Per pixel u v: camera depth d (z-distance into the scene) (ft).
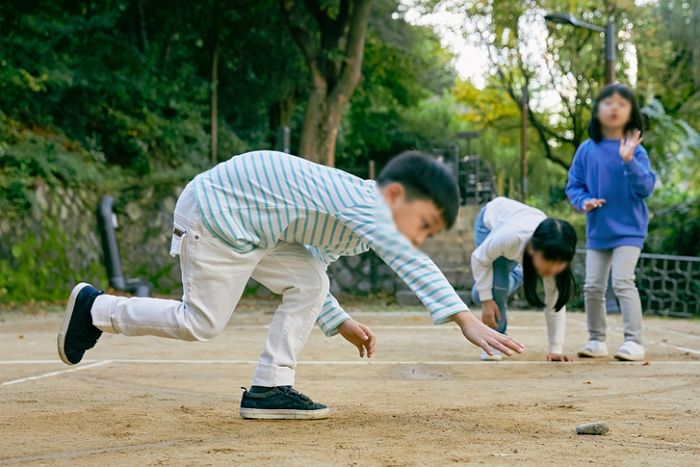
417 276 9.51
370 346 11.06
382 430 9.69
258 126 65.92
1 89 43.39
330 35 51.52
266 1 58.13
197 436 9.33
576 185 18.98
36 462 7.98
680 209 45.62
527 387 13.80
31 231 39.09
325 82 51.21
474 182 69.10
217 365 16.70
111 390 13.15
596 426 9.43
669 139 61.31
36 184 40.32
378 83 77.82
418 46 72.33
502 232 17.07
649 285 42.65
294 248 10.42
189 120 55.47
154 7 57.06
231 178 9.87
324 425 10.05
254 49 61.93
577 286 41.50
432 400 12.24
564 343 22.09
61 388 13.30
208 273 9.74
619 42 62.75
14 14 43.24
